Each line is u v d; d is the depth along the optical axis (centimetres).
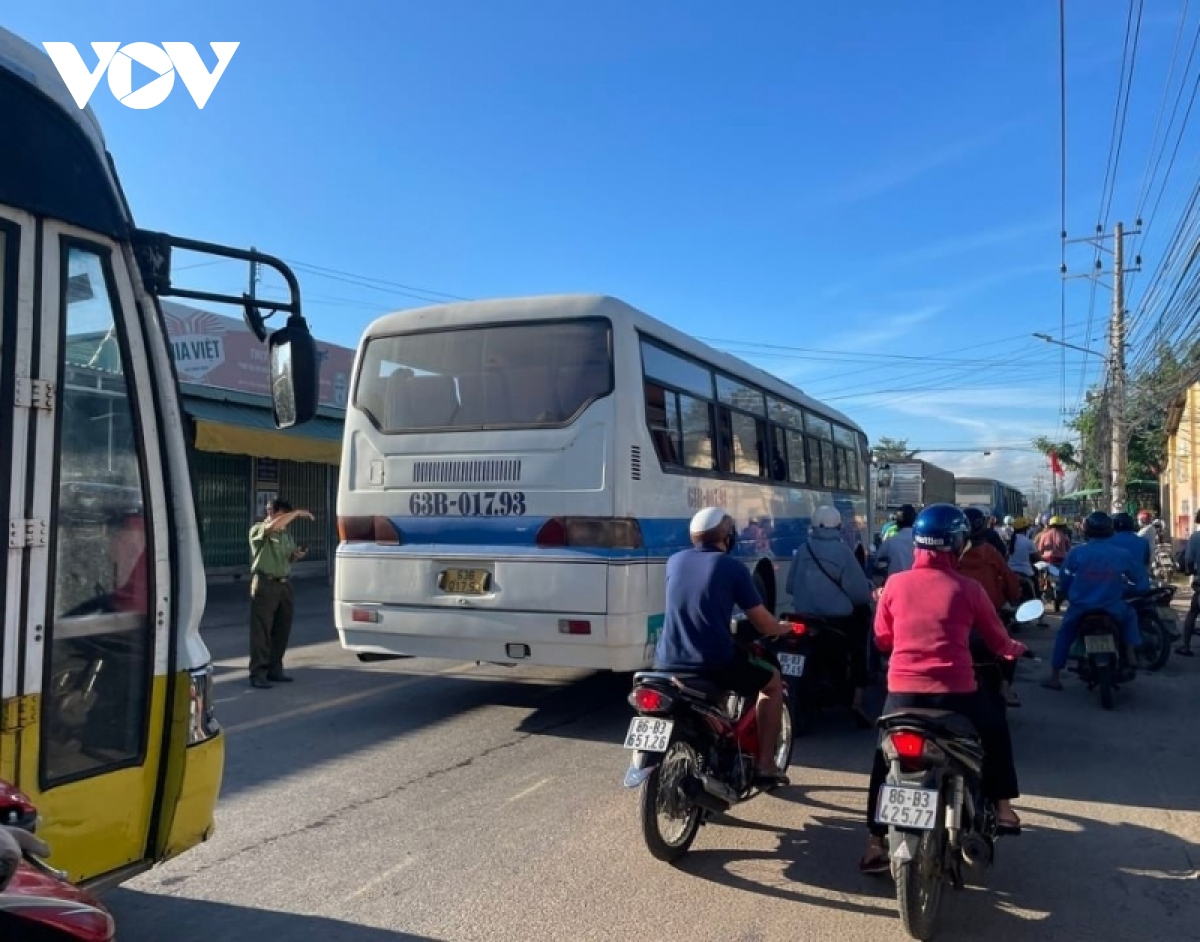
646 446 730
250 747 694
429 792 593
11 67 301
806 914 430
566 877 465
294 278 380
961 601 437
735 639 535
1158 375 1997
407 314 780
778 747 624
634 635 699
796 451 1176
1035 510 8119
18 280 299
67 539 310
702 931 411
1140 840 530
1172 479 3369
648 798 468
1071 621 895
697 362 861
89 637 316
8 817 244
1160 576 1842
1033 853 511
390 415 769
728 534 539
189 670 347
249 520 1809
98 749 318
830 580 757
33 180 306
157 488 341
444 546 733
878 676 983
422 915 422
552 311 734
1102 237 2934
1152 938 415
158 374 345
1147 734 765
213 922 414
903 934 412
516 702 845
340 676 962
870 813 447
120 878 327
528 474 711
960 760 417
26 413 298
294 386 372
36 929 222
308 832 521
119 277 334
